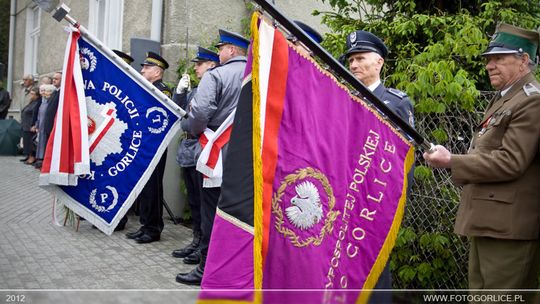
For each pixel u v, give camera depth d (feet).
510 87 8.73
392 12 15.35
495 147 8.41
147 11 24.36
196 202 15.96
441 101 11.44
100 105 13.15
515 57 8.61
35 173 32.45
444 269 11.74
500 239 8.32
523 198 8.18
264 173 6.46
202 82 13.92
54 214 13.73
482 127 9.02
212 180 13.05
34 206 22.39
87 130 12.88
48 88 32.65
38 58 42.47
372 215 7.46
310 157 6.78
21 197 24.31
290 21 6.55
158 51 22.50
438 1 15.19
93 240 17.35
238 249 6.31
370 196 7.47
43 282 12.94
